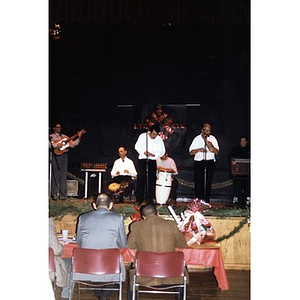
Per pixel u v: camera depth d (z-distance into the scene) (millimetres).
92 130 9930
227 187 9523
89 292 5066
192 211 4934
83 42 9938
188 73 9898
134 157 9883
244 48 9812
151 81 9938
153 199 8430
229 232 6152
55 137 8570
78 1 8836
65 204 6641
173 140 9680
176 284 4070
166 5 8820
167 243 4160
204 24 9852
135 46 9945
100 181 8656
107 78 9945
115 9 8859
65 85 9930
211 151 8586
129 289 4156
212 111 9859
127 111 9945
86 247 4223
